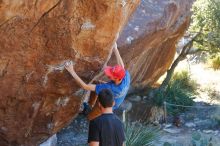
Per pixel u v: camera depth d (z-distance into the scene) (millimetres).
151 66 11484
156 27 8641
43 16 4812
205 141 8555
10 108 5574
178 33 11555
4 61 5059
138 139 8352
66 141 9242
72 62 5219
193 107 12430
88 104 6539
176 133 10641
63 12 4805
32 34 4910
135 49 8570
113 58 7230
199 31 13086
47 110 5773
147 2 8805
